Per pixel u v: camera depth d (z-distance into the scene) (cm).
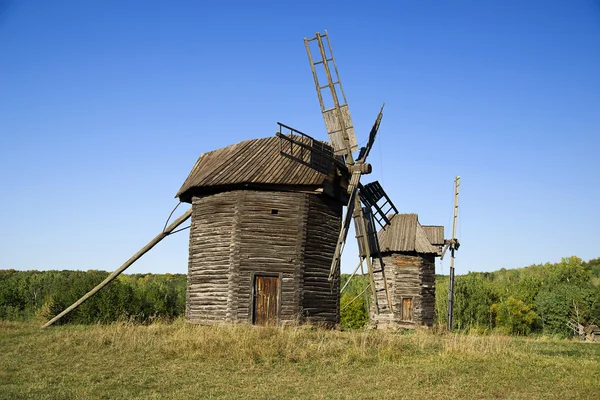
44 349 1811
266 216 2467
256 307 2406
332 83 2669
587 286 6731
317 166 2528
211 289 2494
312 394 1316
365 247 2619
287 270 2439
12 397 1222
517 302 5916
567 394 1360
